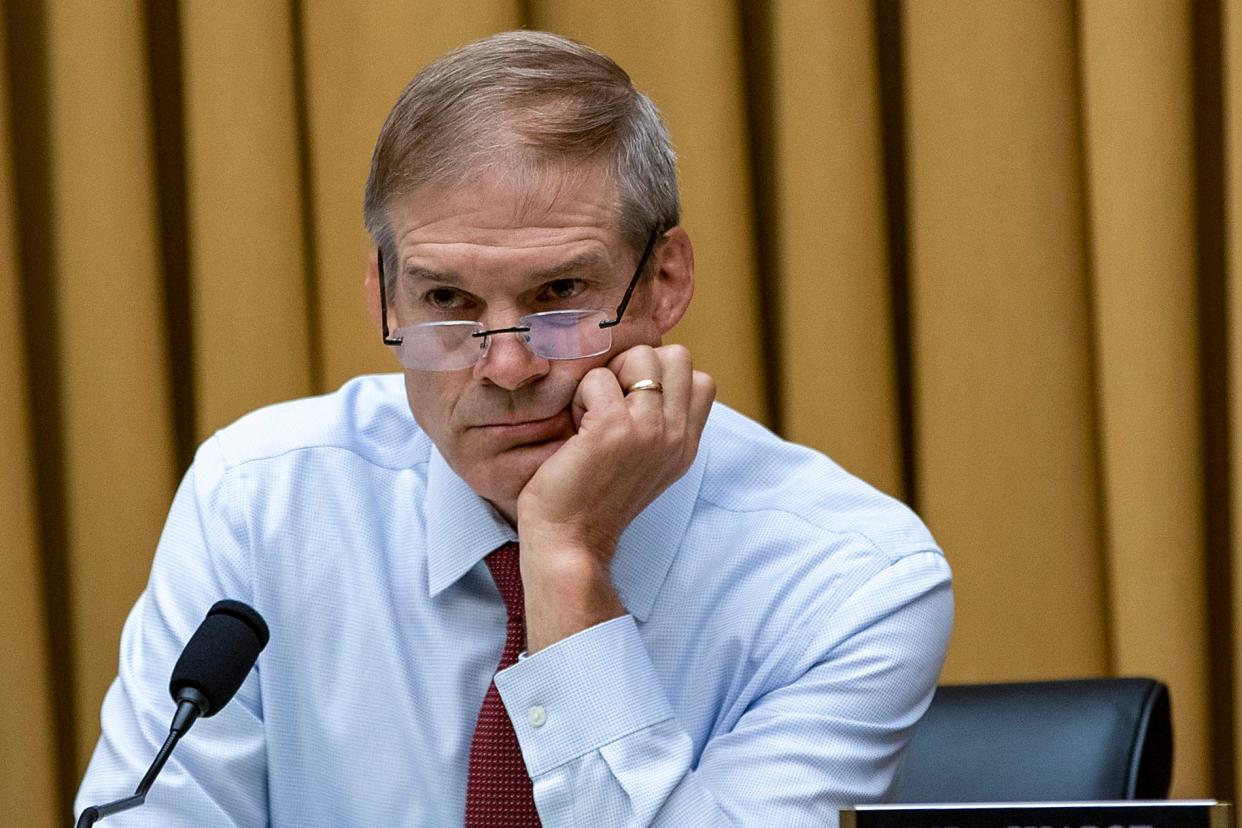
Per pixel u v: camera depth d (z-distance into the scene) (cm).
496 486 521
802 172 857
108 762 537
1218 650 867
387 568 577
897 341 902
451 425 512
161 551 580
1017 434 848
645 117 520
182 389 940
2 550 870
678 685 559
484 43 504
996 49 845
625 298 511
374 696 566
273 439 599
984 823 331
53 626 925
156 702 545
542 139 489
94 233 885
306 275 901
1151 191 820
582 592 502
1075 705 582
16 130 910
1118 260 827
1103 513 848
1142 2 820
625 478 512
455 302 502
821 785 523
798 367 861
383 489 590
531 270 489
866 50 857
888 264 870
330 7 884
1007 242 846
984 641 851
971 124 846
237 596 571
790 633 557
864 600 553
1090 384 851
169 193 934
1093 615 850
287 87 886
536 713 497
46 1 898
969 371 849
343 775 565
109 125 884
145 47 898
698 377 534
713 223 851
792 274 862
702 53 853
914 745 596
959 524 852
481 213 486
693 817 491
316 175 889
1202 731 823
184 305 938
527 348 496
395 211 500
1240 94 811
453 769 556
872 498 588
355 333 882
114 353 886
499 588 553
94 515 891
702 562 569
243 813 553
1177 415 823
